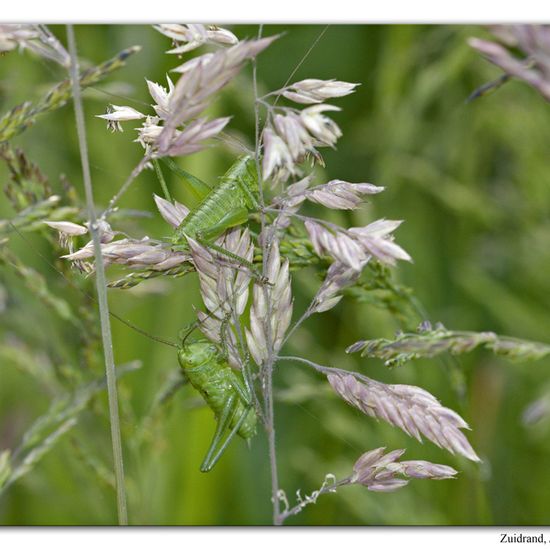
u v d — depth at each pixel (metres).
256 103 0.38
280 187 0.40
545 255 0.51
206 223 0.40
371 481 0.39
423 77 0.50
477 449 0.46
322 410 0.47
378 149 0.53
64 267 0.43
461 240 0.54
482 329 0.50
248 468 0.46
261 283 0.39
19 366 0.44
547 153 0.52
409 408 0.39
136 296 0.45
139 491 0.45
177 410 0.45
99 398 0.43
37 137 0.47
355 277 0.39
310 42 0.55
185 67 0.38
